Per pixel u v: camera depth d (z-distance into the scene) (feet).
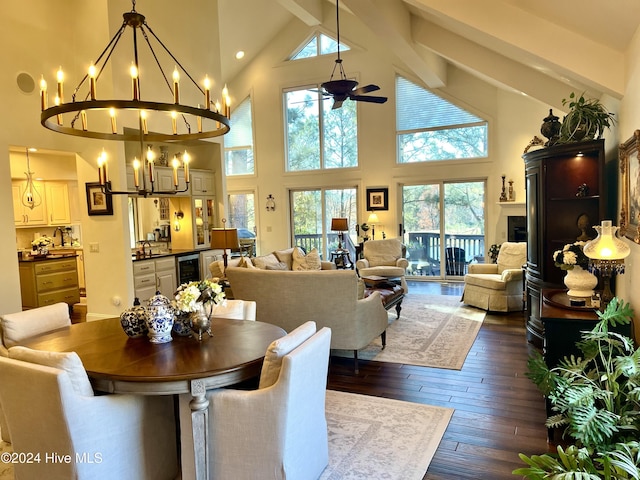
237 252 28.17
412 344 15.40
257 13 27.32
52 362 6.47
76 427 6.44
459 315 19.31
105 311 18.85
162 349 7.86
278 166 31.73
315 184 30.89
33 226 24.30
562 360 9.25
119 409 7.01
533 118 24.57
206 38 23.09
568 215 14.14
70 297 22.74
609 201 13.66
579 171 13.88
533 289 14.99
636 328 9.30
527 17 10.44
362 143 29.40
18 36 15.96
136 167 9.99
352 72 29.25
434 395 11.25
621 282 10.91
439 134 27.76
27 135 16.22
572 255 10.60
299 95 31.09
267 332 8.87
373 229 29.48
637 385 6.84
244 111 32.68
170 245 23.84
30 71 16.35
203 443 6.79
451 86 27.02
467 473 7.92
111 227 18.38
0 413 9.34
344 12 28.78
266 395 6.54
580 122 13.07
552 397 7.52
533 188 14.83
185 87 21.67
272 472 6.68
